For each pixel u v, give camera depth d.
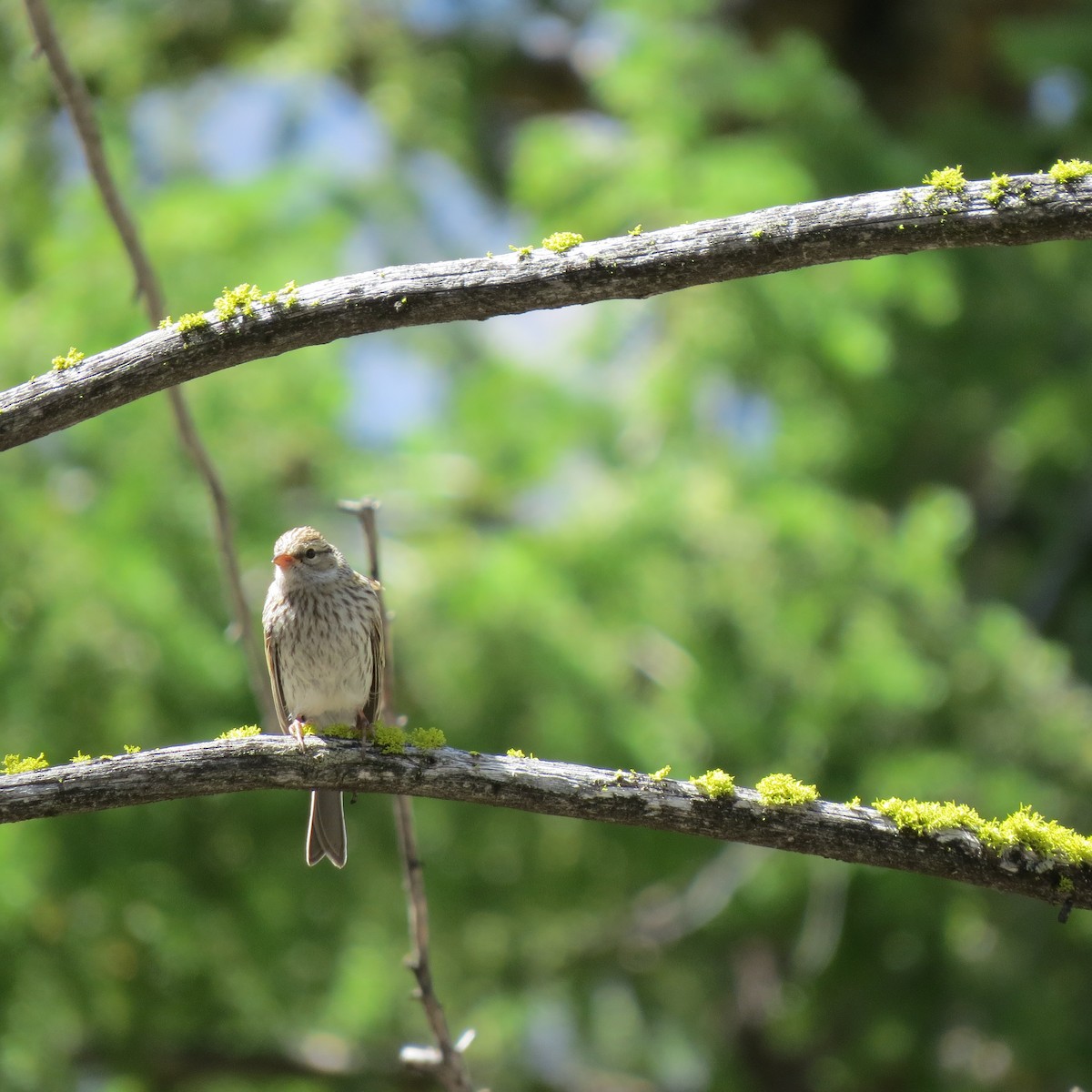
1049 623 15.81
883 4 19.77
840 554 13.04
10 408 5.12
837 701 12.58
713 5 15.80
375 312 5.15
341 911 13.05
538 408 14.73
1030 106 19.05
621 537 13.17
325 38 16.64
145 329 12.27
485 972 14.95
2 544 11.44
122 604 11.38
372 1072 14.72
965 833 5.18
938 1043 14.33
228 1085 15.38
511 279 5.11
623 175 14.11
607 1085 16.89
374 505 6.90
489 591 12.60
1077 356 14.91
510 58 19.67
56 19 15.70
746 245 5.03
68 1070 12.74
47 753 11.20
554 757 12.38
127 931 11.88
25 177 14.66
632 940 15.32
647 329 14.88
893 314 14.79
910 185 14.04
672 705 12.91
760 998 16.69
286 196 13.70
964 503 14.38
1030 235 4.89
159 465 11.98
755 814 5.27
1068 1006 13.66
